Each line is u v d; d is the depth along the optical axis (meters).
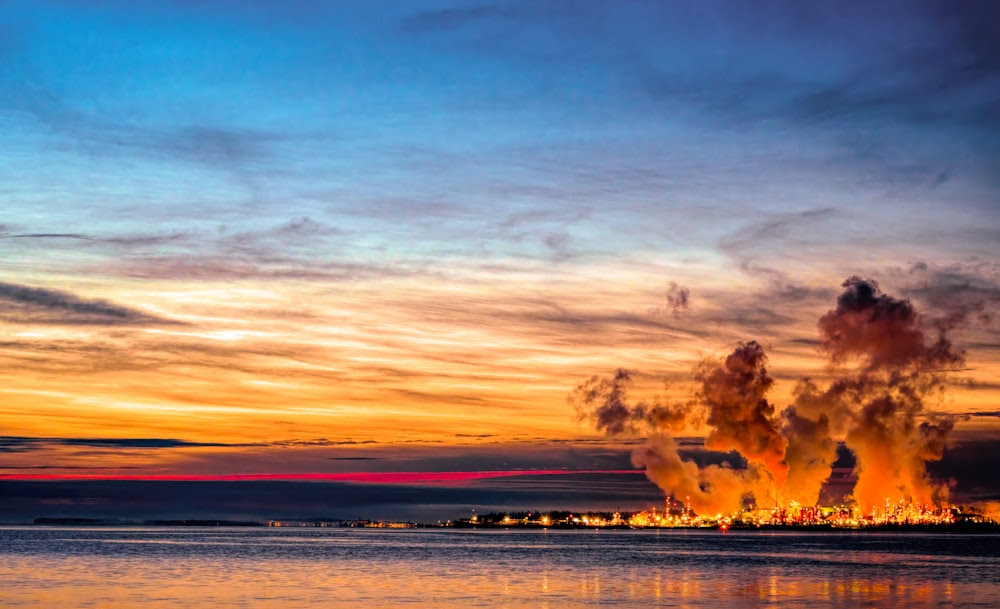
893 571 194.12
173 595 141.25
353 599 136.88
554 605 129.62
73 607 125.81
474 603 131.88
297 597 139.38
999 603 133.25
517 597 140.12
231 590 149.50
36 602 131.50
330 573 188.62
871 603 132.62
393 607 126.56
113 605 128.12
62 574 180.88
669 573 189.25
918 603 132.88
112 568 199.75
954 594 145.38
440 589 152.00
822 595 143.38
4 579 168.50
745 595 143.12
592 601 134.62
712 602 133.62
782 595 143.38
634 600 135.88
